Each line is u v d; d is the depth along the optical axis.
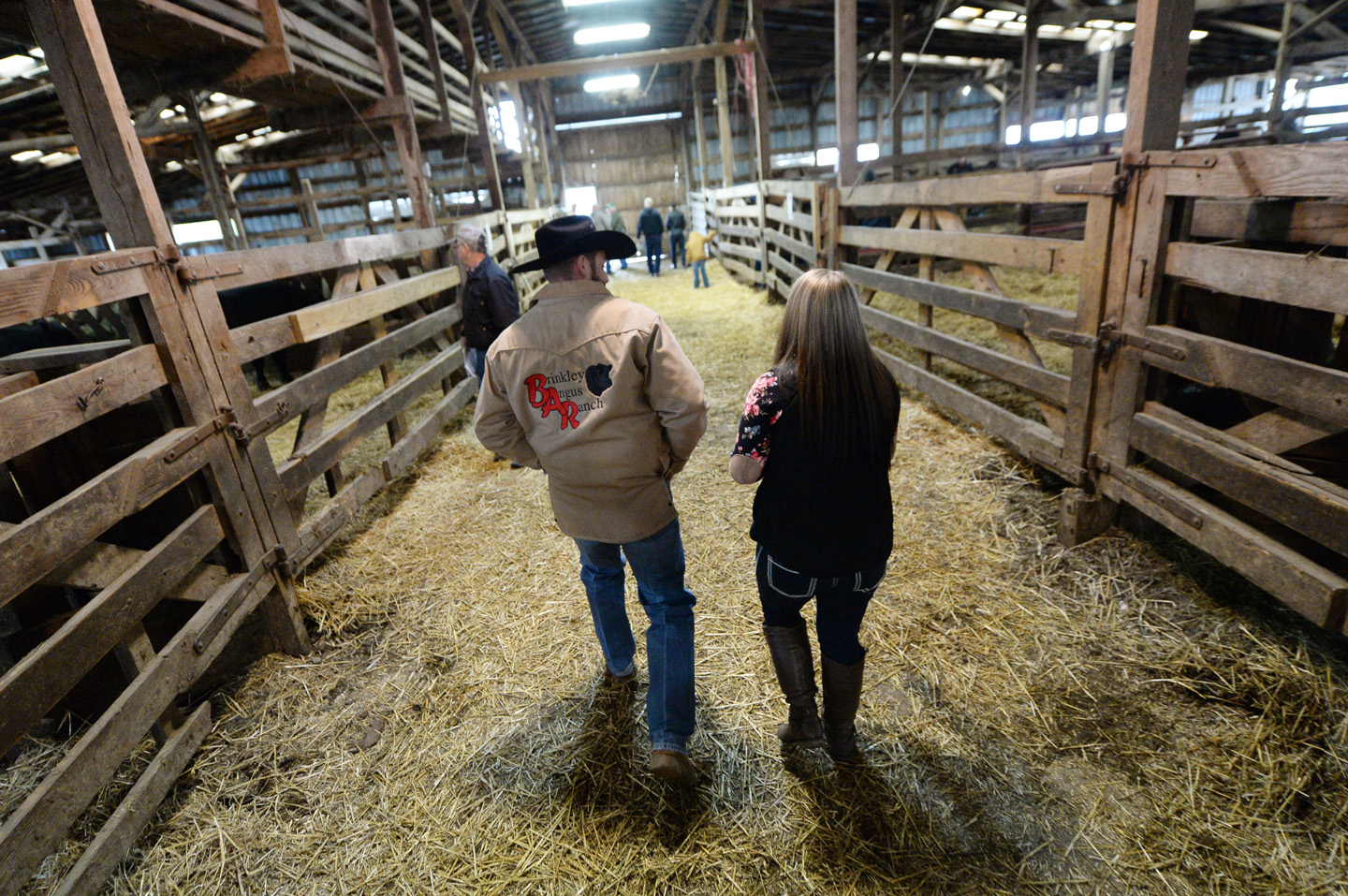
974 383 4.72
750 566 3.02
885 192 4.60
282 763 2.14
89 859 1.66
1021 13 12.62
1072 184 2.68
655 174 19.28
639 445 1.68
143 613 1.93
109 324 7.50
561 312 1.62
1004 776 1.90
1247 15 14.24
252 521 2.48
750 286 9.87
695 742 2.08
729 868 1.71
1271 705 2.00
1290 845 1.64
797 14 13.55
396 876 1.75
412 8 8.48
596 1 10.41
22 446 1.60
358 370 3.47
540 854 1.78
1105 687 2.17
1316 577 1.88
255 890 1.74
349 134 9.32
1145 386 2.57
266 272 2.71
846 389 1.48
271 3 4.27
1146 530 2.87
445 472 4.40
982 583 2.73
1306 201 2.16
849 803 1.85
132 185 2.03
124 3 3.14
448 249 5.52
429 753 2.14
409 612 2.89
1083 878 1.62
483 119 9.66
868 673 2.31
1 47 4.69
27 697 1.50
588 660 2.50
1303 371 1.86
